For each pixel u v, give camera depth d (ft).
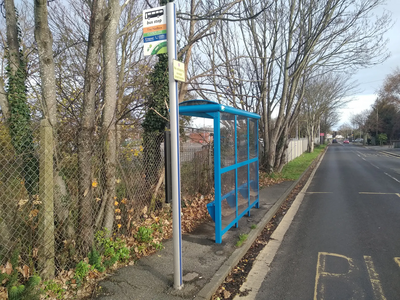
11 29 13.57
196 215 21.94
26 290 8.69
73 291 10.78
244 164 20.42
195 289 11.16
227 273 13.00
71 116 20.26
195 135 29.78
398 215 23.08
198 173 27.17
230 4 22.85
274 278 13.14
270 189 34.58
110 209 14.06
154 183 19.45
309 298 11.37
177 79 10.66
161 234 17.02
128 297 10.51
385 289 11.90
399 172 51.93
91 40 12.21
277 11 38.24
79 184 12.46
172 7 10.48
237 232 18.47
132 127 24.39
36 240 10.94
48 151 10.66
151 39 10.97
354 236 18.48
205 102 15.98
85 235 12.57
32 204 10.97
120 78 28.68
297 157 94.32
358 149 159.53
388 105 186.91
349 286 12.23
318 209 26.14
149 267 12.94
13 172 10.50
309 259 15.15
